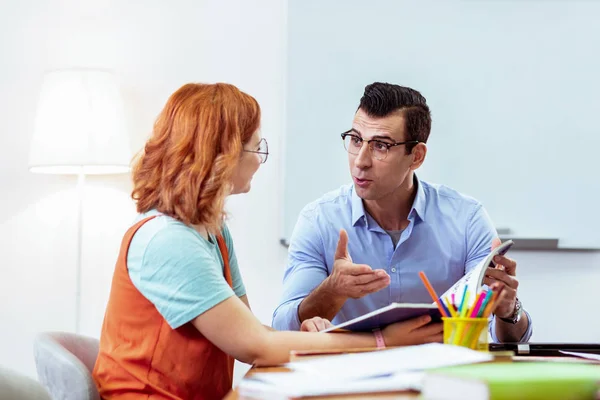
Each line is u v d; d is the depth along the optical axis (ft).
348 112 9.66
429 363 3.55
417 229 7.03
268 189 9.76
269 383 3.39
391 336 4.87
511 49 9.61
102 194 9.81
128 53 9.87
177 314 4.68
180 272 4.71
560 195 9.57
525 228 9.57
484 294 4.33
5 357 9.80
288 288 6.87
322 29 9.68
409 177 6.90
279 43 9.82
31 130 9.90
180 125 5.01
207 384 4.89
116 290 4.97
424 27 9.65
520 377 2.80
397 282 6.97
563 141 9.57
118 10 9.89
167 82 9.85
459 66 9.63
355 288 5.65
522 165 9.58
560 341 9.62
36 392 4.23
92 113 8.77
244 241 9.75
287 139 9.66
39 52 9.93
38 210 9.85
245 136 5.17
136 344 4.83
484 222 7.16
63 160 8.66
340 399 3.08
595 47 9.56
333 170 9.64
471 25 9.62
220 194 4.96
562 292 9.64
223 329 4.66
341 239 5.79
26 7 9.94
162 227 4.84
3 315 9.80
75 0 9.93
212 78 9.83
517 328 6.24
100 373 4.92
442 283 7.01
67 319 9.82
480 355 3.68
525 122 9.60
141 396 4.75
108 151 8.75
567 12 9.57
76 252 9.83
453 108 9.62
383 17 9.67
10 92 9.88
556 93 9.59
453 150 9.62
